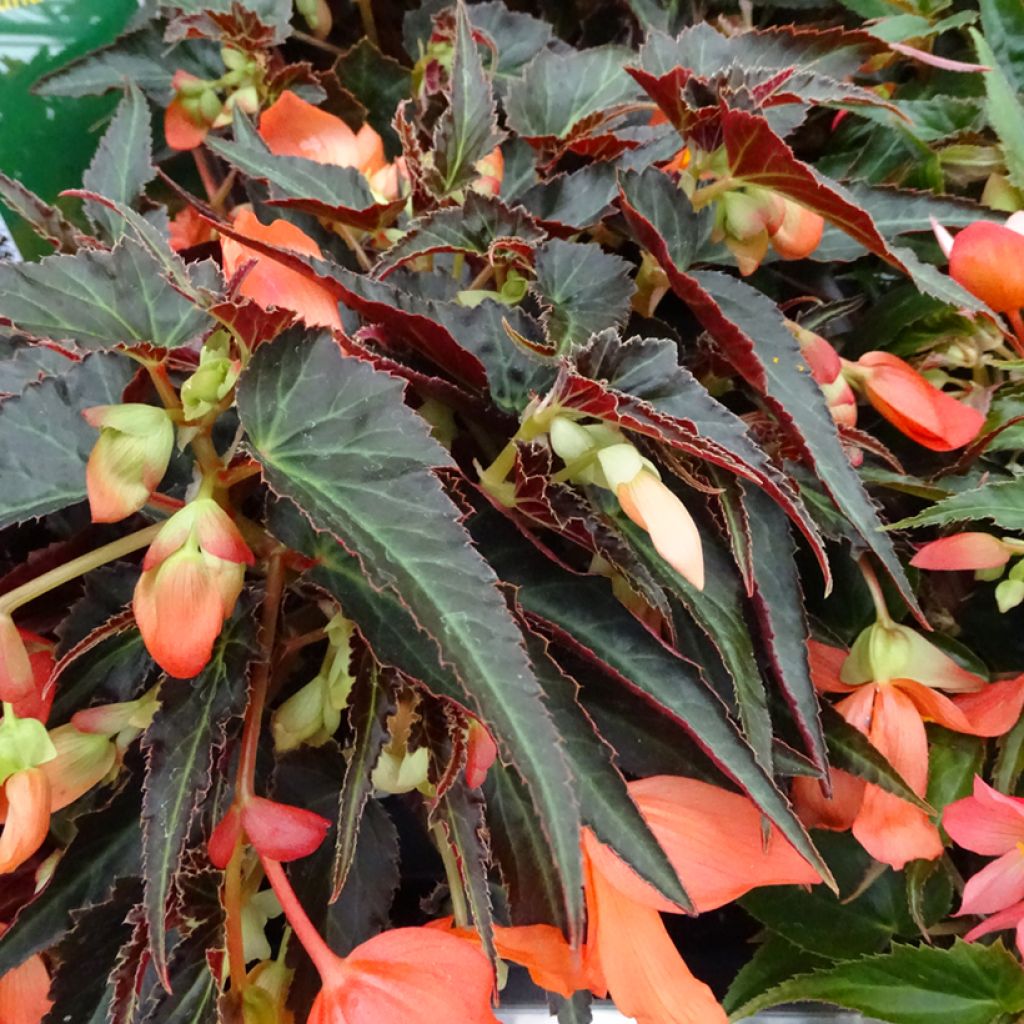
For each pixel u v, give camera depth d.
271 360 0.22
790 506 0.23
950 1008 0.31
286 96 0.36
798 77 0.29
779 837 0.26
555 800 0.18
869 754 0.29
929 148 0.38
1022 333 0.32
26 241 0.39
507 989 0.34
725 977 0.36
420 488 0.20
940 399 0.32
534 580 0.27
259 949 0.28
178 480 0.28
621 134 0.35
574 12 0.51
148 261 0.25
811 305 0.40
